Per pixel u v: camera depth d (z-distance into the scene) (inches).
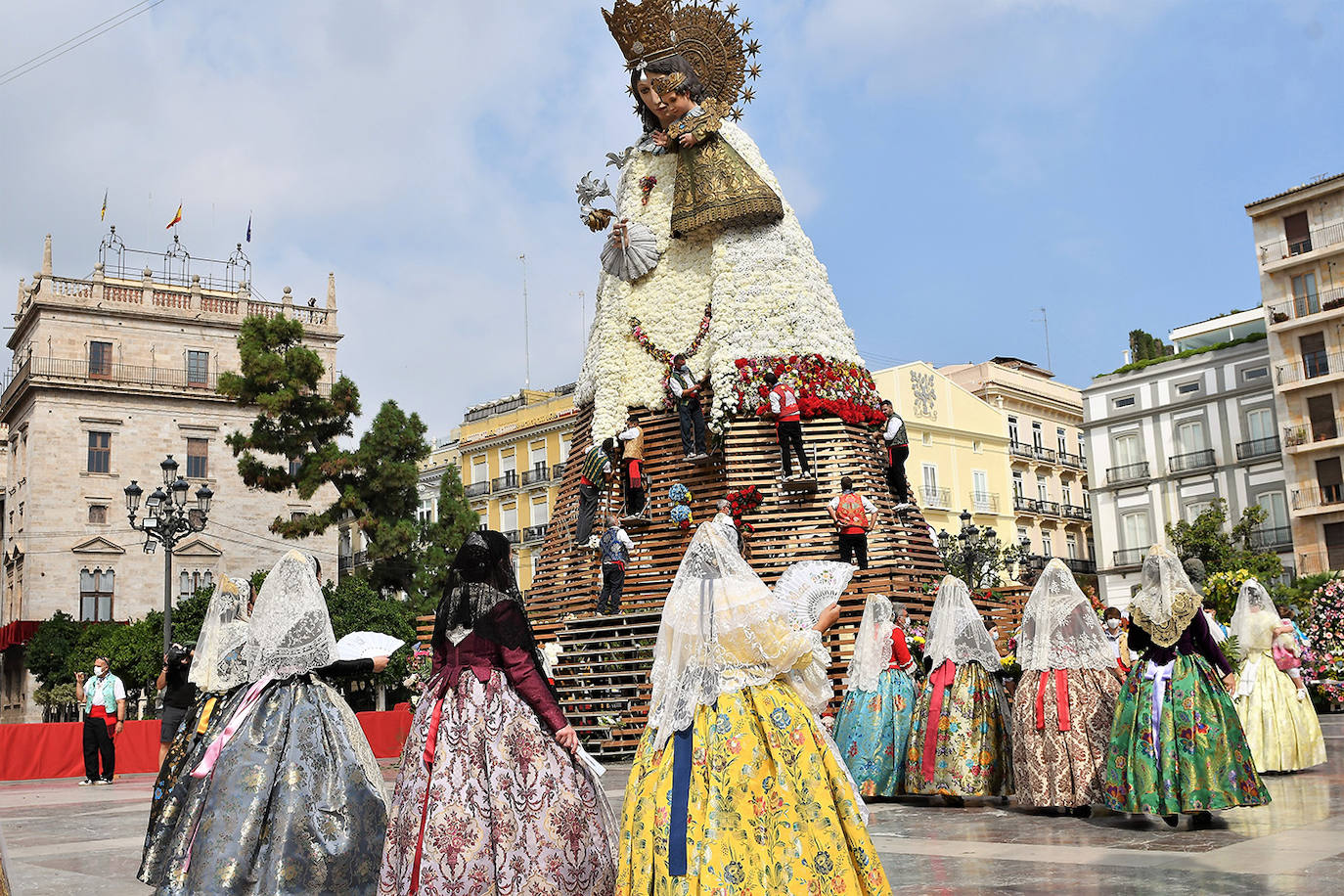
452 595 239.1
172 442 2106.3
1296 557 1913.1
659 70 869.2
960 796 438.9
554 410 2352.4
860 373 856.9
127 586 2033.7
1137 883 253.9
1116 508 2202.3
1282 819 349.4
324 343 2251.5
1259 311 2230.6
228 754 251.6
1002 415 2257.6
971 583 1249.4
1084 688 386.3
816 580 231.6
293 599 265.6
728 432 816.9
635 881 199.9
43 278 2047.2
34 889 306.5
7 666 2081.7
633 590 816.9
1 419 2218.3
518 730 227.6
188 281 2300.7
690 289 872.9
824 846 195.8
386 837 228.5
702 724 204.5
